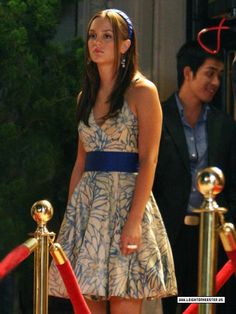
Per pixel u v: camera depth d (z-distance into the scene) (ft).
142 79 46.85
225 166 55.57
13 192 60.03
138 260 45.83
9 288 64.85
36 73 61.52
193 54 55.98
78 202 46.91
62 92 61.87
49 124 62.44
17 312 65.05
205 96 55.67
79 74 62.49
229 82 63.87
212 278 37.37
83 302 42.70
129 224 45.57
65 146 64.28
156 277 45.83
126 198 46.19
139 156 46.55
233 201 55.52
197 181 37.65
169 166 54.65
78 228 46.57
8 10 61.41
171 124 55.16
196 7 65.67
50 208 42.86
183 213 54.44
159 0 65.67
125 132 46.39
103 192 46.26
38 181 61.72
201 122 55.77
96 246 45.88
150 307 60.39
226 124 55.98
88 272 45.70
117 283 45.39
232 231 37.58
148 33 66.08
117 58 46.52
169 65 65.82
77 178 48.78
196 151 55.06
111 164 46.39
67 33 67.05
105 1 67.05
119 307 45.96
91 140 46.98
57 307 66.90
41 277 42.50
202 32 56.59
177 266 54.60
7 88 61.77
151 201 46.75
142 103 46.34
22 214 61.72
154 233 46.52
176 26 65.87
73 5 66.64
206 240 37.32
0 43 60.49
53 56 62.69
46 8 62.23
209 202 37.55
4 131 59.93
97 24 46.70
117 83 46.57
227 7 63.05
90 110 47.03
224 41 63.72
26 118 62.28
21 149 61.21
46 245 42.45
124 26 46.68
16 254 41.37
